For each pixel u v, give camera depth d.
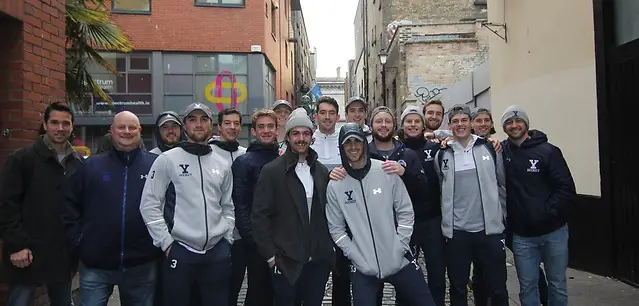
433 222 4.71
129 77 16.41
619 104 6.37
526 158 4.58
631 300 5.71
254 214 4.13
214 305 4.14
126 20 16.33
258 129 4.68
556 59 7.66
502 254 4.46
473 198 4.48
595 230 6.82
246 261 4.80
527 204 4.53
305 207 4.13
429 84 16.97
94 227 3.91
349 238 4.08
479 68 12.94
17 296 4.10
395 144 4.67
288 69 27.56
